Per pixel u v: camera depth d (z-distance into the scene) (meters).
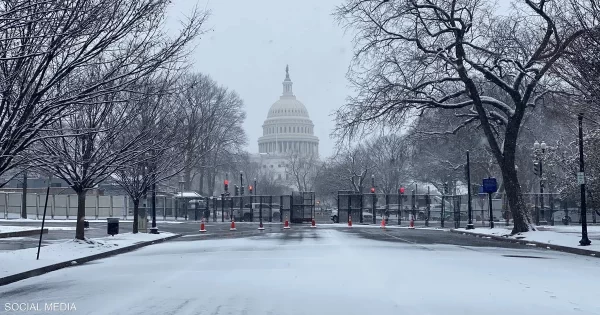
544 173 53.12
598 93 21.39
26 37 14.98
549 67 26.66
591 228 41.12
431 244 28.64
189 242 31.95
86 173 25.61
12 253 21.98
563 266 18.88
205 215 66.25
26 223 51.25
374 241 30.52
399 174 81.06
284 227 48.91
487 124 34.16
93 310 11.38
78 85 18.11
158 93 19.58
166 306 11.66
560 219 53.41
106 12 16.19
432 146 61.28
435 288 13.78
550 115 34.12
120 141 28.09
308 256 21.77
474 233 38.09
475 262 19.70
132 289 14.13
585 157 39.06
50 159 21.09
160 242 32.94
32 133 16.75
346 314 10.73
